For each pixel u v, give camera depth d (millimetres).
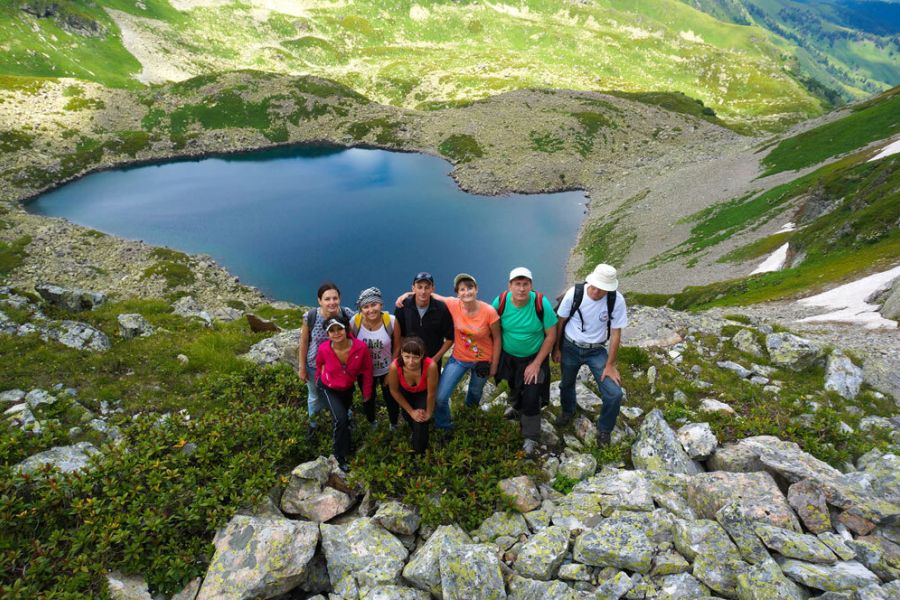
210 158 160000
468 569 6543
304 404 11406
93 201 122125
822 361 13172
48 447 9344
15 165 131250
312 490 8438
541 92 178750
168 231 103562
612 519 7352
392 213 117250
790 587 5758
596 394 12070
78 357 12836
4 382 11398
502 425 10242
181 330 18016
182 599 6602
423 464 8820
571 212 118750
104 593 6367
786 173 87438
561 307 9305
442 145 158500
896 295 23922
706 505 7531
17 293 15812
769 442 9086
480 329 8984
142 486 8016
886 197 47750
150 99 172125
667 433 9383
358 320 9000
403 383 8500
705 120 165125
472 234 105812
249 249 95625
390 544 7379
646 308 21219
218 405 11289
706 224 82062
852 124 92812
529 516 7945
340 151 167000
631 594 6258
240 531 7273
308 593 7078
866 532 6746
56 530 7086
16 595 6117
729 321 16875
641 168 133125
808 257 48406
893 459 7988
